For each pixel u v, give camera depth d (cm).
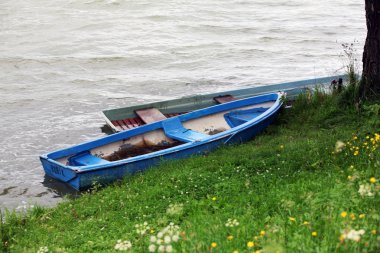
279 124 1473
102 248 753
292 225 620
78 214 988
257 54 2852
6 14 3647
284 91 1783
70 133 1798
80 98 2173
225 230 650
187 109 1738
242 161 1070
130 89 2297
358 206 639
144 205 922
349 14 3847
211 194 911
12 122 1900
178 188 975
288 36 3222
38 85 2355
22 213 1108
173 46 3005
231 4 4103
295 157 1017
